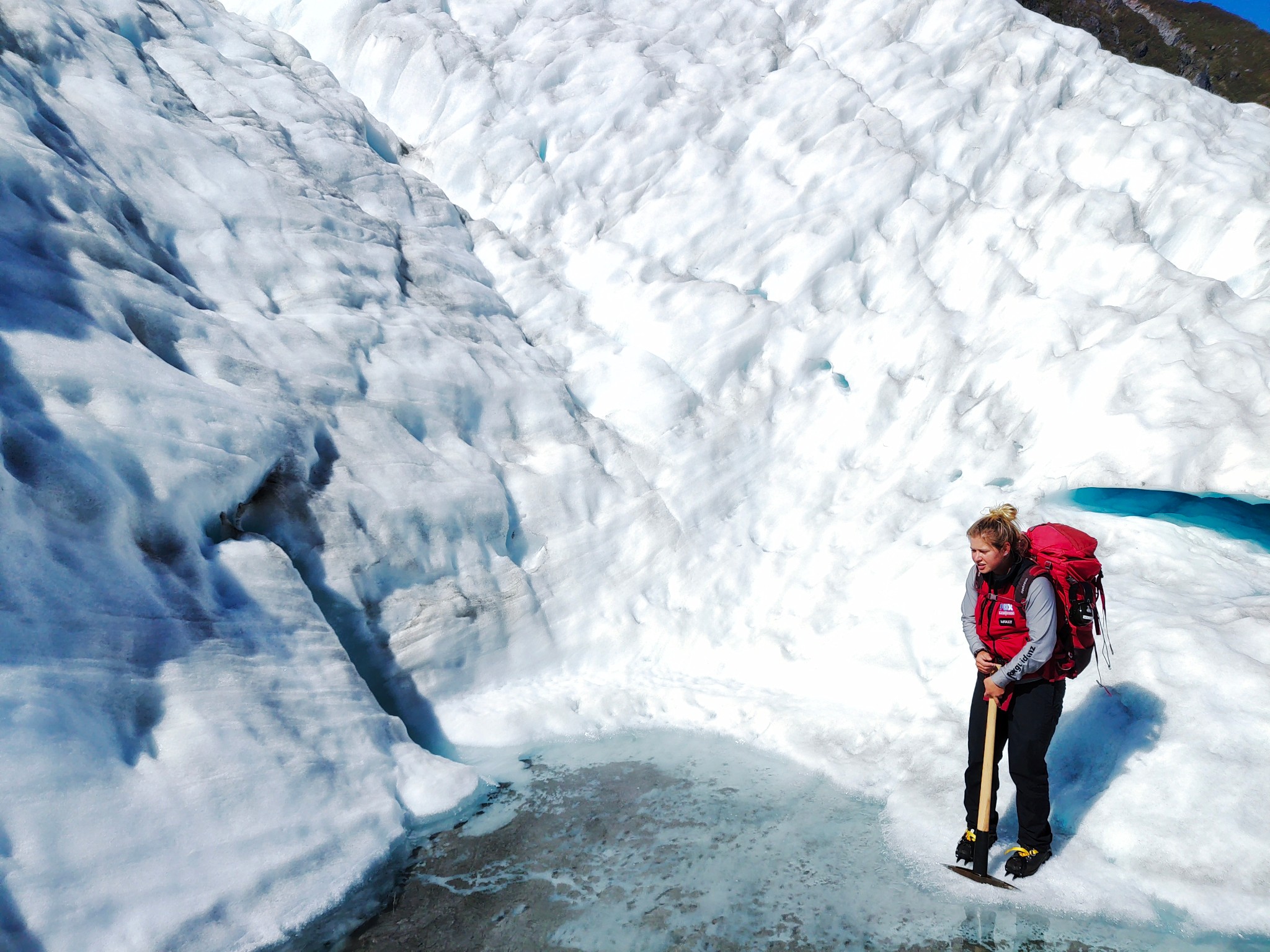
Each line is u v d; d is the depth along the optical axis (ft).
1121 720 12.40
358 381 17.02
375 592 14.99
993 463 18.93
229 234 17.63
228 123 20.94
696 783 13.14
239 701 10.94
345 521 14.88
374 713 12.63
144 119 17.93
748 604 17.78
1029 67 26.94
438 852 11.27
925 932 9.65
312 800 10.82
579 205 25.40
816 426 20.68
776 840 11.56
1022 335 20.89
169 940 8.59
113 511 10.95
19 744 8.56
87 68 17.80
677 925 9.83
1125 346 19.66
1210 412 17.84
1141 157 24.02
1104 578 15.64
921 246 23.38
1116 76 27.35
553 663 16.47
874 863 10.98
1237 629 13.28
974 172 24.95
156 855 9.02
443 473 16.80
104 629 10.09
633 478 19.16
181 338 14.52
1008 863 10.59
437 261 22.08
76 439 11.03
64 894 8.11
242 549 12.85
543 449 19.02
